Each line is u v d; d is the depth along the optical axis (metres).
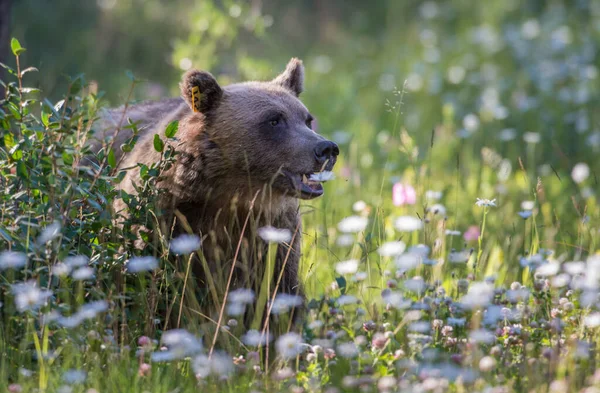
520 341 8.27
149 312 8.73
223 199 10.02
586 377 7.56
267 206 10.00
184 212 9.90
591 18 28.91
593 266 8.47
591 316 8.49
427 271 9.98
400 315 9.25
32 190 8.83
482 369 7.32
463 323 8.65
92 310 7.71
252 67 18.22
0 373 7.64
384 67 26.05
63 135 8.88
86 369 7.87
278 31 31.34
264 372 8.35
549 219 12.35
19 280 8.69
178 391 7.68
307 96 22.53
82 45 24.48
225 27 18.00
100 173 8.92
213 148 9.92
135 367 7.90
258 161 9.96
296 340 7.95
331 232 11.98
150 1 26.66
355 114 20.92
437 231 11.21
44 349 7.67
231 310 8.25
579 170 14.15
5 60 13.37
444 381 7.20
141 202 9.23
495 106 20.45
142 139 10.79
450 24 31.53
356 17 34.12
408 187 11.69
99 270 8.61
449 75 24.31
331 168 10.07
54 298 8.20
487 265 11.82
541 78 22.88
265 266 9.84
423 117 21.44
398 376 7.79
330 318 9.34
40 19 25.14
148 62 24.78
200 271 9.75
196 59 18.12
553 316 8.67
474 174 16.00
